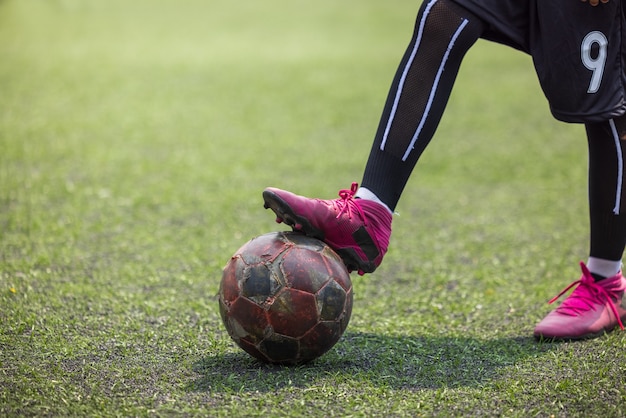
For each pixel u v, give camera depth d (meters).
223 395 4.31
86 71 18.75
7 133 12.64
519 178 10.69
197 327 5.48
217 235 8.06
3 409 4.09
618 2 4.75
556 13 4.68
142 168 10.80
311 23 28.66
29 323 5.43
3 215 8.50
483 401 4.29
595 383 4.49
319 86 17.17
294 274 4.43
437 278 6.85
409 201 9.64
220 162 11.21
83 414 4.07
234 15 31.53
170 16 31.27
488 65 20.45
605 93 4.80
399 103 4.83
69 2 35.50
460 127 13.75
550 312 5.55
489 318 5.82
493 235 8.28
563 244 7.92
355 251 4.77
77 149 11.74
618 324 5.38
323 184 10.13
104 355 4.91
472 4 4.71
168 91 16.55
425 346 5.17
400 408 4.19
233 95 16.22
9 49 22.05
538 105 15.53
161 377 4.57
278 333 4.45
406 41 23.86
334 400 4.27
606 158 5.15
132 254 7.33
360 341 5.23
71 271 6.75
